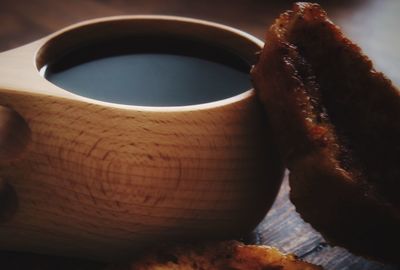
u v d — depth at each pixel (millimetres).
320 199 297
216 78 330
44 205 303
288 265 301
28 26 493
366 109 314
